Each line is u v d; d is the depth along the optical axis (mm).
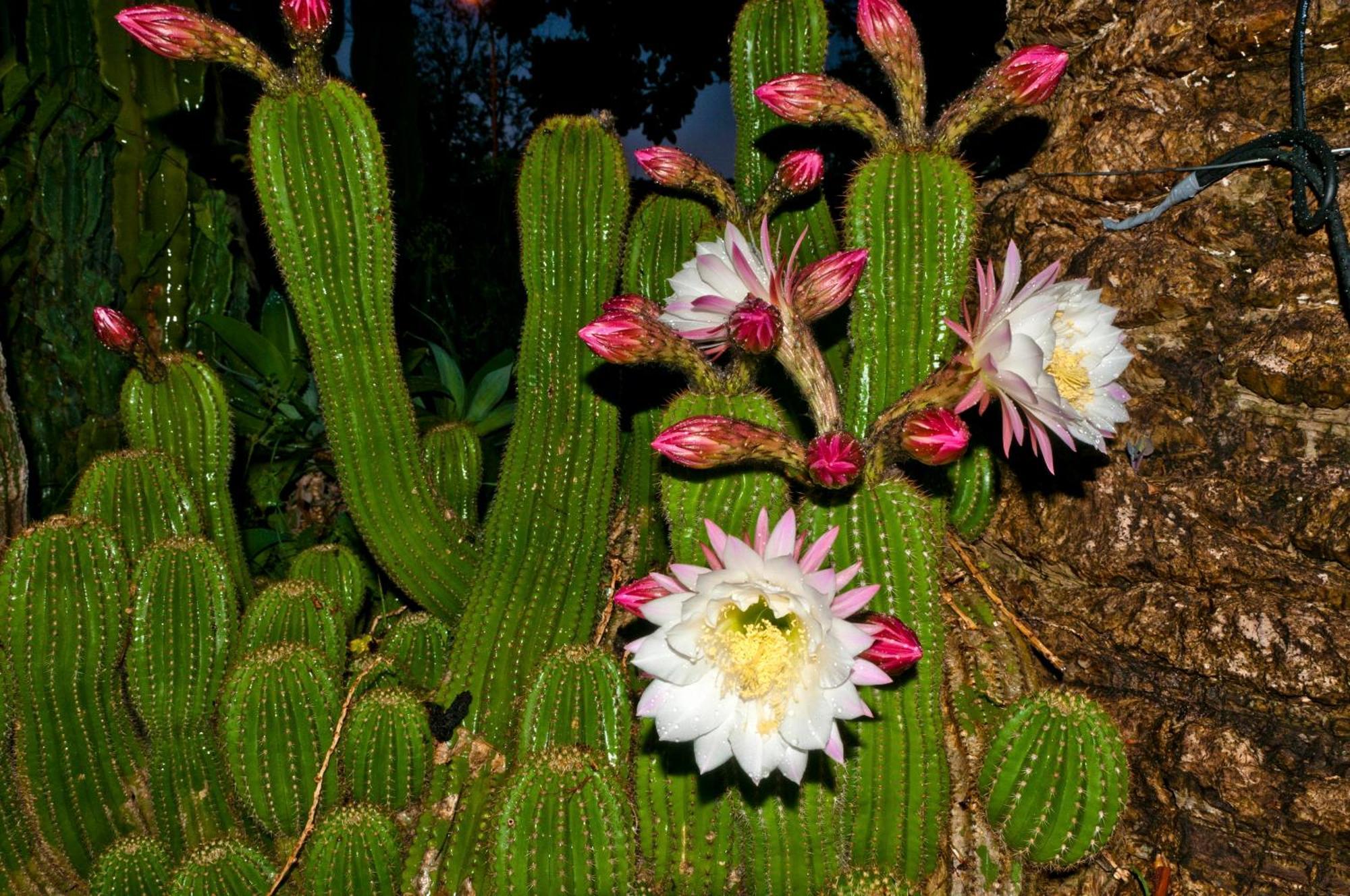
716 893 810
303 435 1312
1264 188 839
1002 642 911
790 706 684
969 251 806
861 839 790
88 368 1255
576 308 950
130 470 925
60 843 883
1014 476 948
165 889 854
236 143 1375
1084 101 930
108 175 1264
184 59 866
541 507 945
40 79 1207
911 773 778
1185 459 871
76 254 1243
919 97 803
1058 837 776
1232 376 849
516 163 2277
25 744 870
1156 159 880
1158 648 857
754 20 990
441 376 1393
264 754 839
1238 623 826
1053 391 712
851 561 760
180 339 1311
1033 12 972
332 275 912
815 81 805
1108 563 885
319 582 954
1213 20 863
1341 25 811
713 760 688
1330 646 795
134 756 909
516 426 961
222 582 893
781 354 775
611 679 836
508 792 770
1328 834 798
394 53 1947
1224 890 834
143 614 872
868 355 823
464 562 991
